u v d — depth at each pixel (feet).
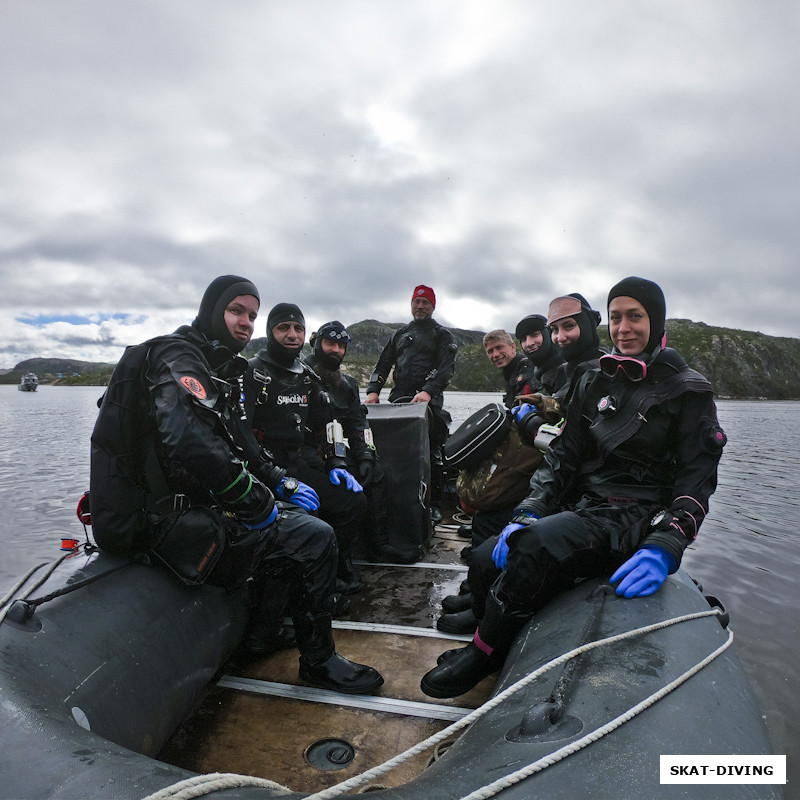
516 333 14.78
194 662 6.89
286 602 8.73
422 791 3.81
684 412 6.97
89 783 3.57
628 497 7.32
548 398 11.41
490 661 7.27
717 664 5.37
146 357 6.91
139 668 5.90
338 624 9.92
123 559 7.04
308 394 11.66
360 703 7.52
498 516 11.88
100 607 6.08
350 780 3.97
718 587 15.57
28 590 5.93
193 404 6.42
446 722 7.13
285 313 10.60
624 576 6.37
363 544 13.39
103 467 6.79
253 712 7.34
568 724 4.29
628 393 7.38
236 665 8.60
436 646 9.09
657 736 4.10
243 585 8.50
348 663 7.94
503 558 7.59
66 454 49.21
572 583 6.92
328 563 7.86
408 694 7.75
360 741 6.76
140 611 6.40
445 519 17.72
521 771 3.72
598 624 5.81
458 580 12.00
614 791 3.58
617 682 4.77
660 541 6.37
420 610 10.49
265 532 7.48
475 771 4.00
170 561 6.97
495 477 11.64
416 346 18.93
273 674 8.31
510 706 5.00
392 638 9.37
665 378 7.22
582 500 7.89
